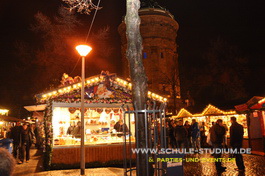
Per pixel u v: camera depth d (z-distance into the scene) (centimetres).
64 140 1073
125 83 1181
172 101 3238
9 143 951
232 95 3231
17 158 1180
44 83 2644
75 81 1162
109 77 1163
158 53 3475
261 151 1318
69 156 1031
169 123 1510
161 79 3381
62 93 1089
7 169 164
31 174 897
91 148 1056
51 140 1027
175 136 1294
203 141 1684
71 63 2644
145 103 507
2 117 1355
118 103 1159
